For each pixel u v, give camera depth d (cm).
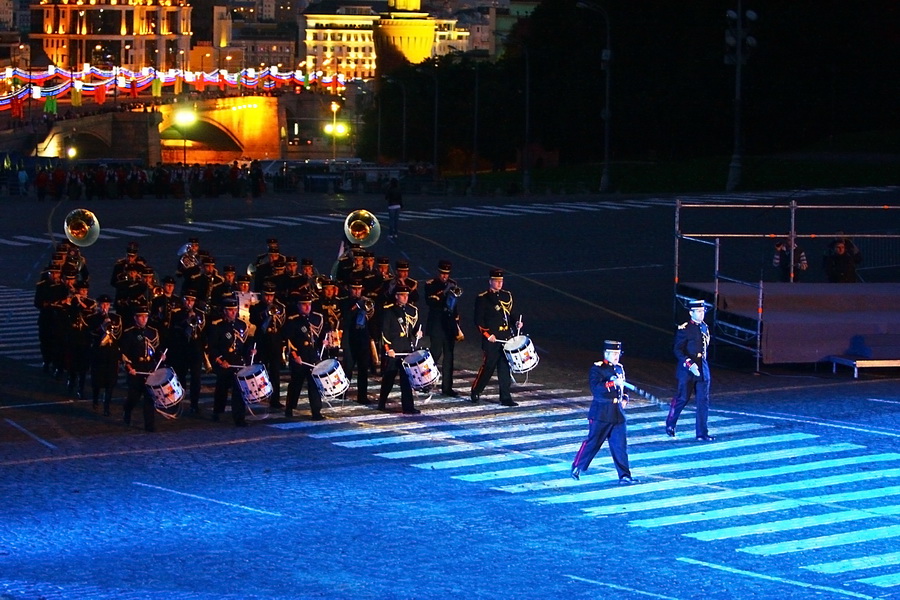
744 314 3575
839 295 3688
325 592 1734
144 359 2905
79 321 3231
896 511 2133
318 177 10800
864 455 2538
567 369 3550
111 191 9381
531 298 4819
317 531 2044
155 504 2223
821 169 10138
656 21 12662
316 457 2583
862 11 12044
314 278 3706
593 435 2353
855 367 3372
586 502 2208
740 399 3123
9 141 18325
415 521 2097
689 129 12375
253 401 2867
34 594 1734
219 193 9644
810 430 2770
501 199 8850
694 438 2719
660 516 2116
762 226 6775
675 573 1812
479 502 2216
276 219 7619
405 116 16700
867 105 12400
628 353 3778
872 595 1719
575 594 1722
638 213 7494
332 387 2878
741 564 1853
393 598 1706
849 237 4356
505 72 15950
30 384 3428
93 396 3089
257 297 3459
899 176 9738
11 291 5212
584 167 12506
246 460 2562
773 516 2108
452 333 3212
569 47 13850
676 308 4059
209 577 1805
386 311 3038
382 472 2444
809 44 11950
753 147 12756
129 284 3672
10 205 8756
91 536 2027
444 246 6309
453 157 17575
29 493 2306
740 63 9194
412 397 3017
